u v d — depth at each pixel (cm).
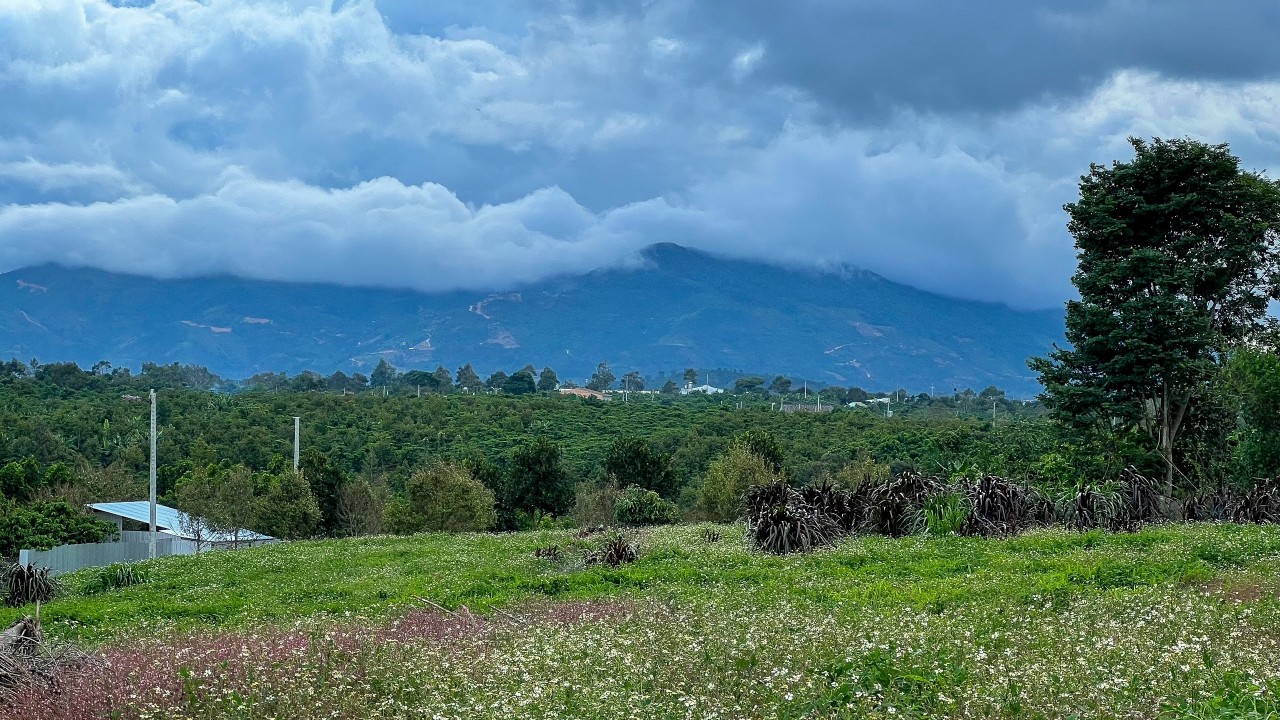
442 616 1712
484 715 923
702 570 2186
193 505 5178
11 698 1121
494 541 3538
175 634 1673
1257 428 3222
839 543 2456
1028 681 909
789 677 963
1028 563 1947
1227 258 3625
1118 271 3534
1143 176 3669
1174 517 2739
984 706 857
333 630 1454
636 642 1237
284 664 1168
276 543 4084
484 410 11019
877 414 11775
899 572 2017
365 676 1114
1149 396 3622
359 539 3959
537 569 2505
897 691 934
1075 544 2223
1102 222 3659
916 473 2762
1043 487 3275
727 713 903
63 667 1241
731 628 1302
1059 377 3706
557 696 959
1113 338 3528
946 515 2541
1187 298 3603
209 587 2688
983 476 2688
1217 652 1016
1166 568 1769
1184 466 3719
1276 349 3616
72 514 4916
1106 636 1154
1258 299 3681
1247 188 3606
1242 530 2236
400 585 2375
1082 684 911
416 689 1052
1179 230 3731
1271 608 1273
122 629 1900
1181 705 836
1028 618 1350
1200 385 3544
